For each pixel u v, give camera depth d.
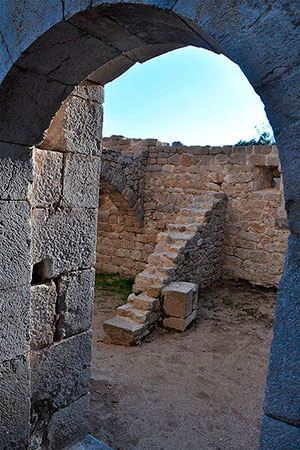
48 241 2.43
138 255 9.38
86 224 2.68
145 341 5.25
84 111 2.52
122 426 3.31
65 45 1.76
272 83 1.15
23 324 2.31
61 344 2.60
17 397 2.32
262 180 8.44
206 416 3.52
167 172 9.17
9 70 1.82
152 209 9.35
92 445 2.80
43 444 2.58
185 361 4.66
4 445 2.29
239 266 8.35
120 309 5.48
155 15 1.47
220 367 4.52
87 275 2.74
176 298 5.57
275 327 1.24
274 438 1.26
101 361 4.57
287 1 1.10
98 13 1.53
